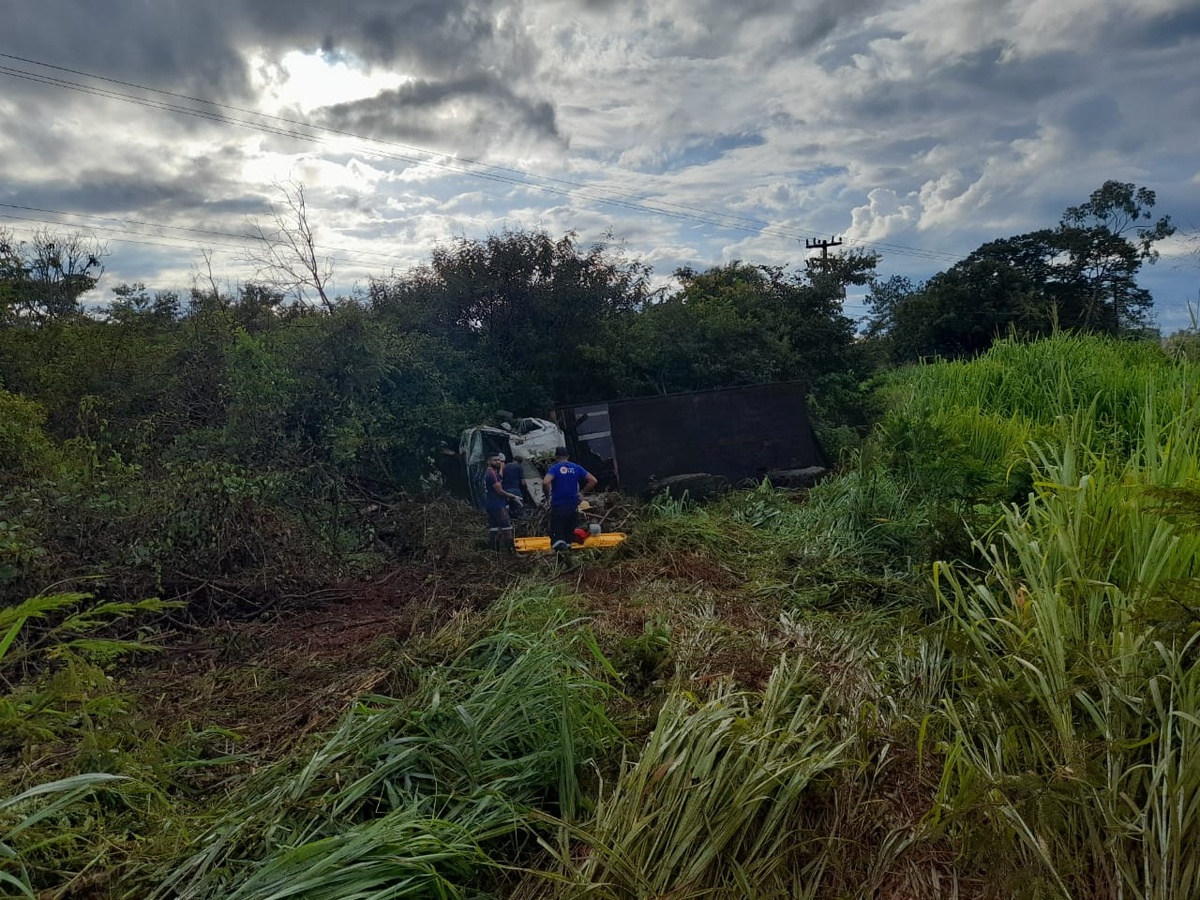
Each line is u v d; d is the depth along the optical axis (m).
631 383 18.48
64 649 3.82
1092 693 3.51
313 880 2.65
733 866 2.87
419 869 2.78
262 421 10.15
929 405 11.88
